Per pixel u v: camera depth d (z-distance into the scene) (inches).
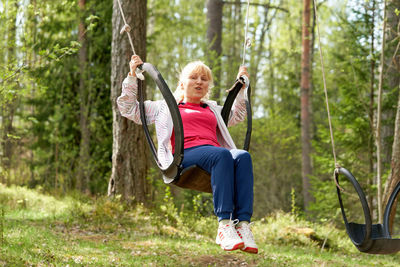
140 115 149.3
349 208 485.4
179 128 122.0
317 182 503.2
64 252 234.4
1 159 517.0
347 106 462.9
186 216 400.2
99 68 578.2
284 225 390.9
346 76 468.1
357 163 468.8
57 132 563.8
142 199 396.5
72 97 593.0
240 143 438.3
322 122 805.9
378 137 365.4
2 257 196.2
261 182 689.0
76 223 340.5
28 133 573.9
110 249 257.4
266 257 274.2
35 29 313.0
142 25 389.7
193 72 146.6
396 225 402.6
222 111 156.2
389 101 438.9
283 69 945.5
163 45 851.4
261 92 953.5
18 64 255.3
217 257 258.5
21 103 555.5
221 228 121.4
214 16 581.9
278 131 729.6
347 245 372.5
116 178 395.9
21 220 328.8
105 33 568.4
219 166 122.4
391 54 426.6
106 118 594.2
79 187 553.9
